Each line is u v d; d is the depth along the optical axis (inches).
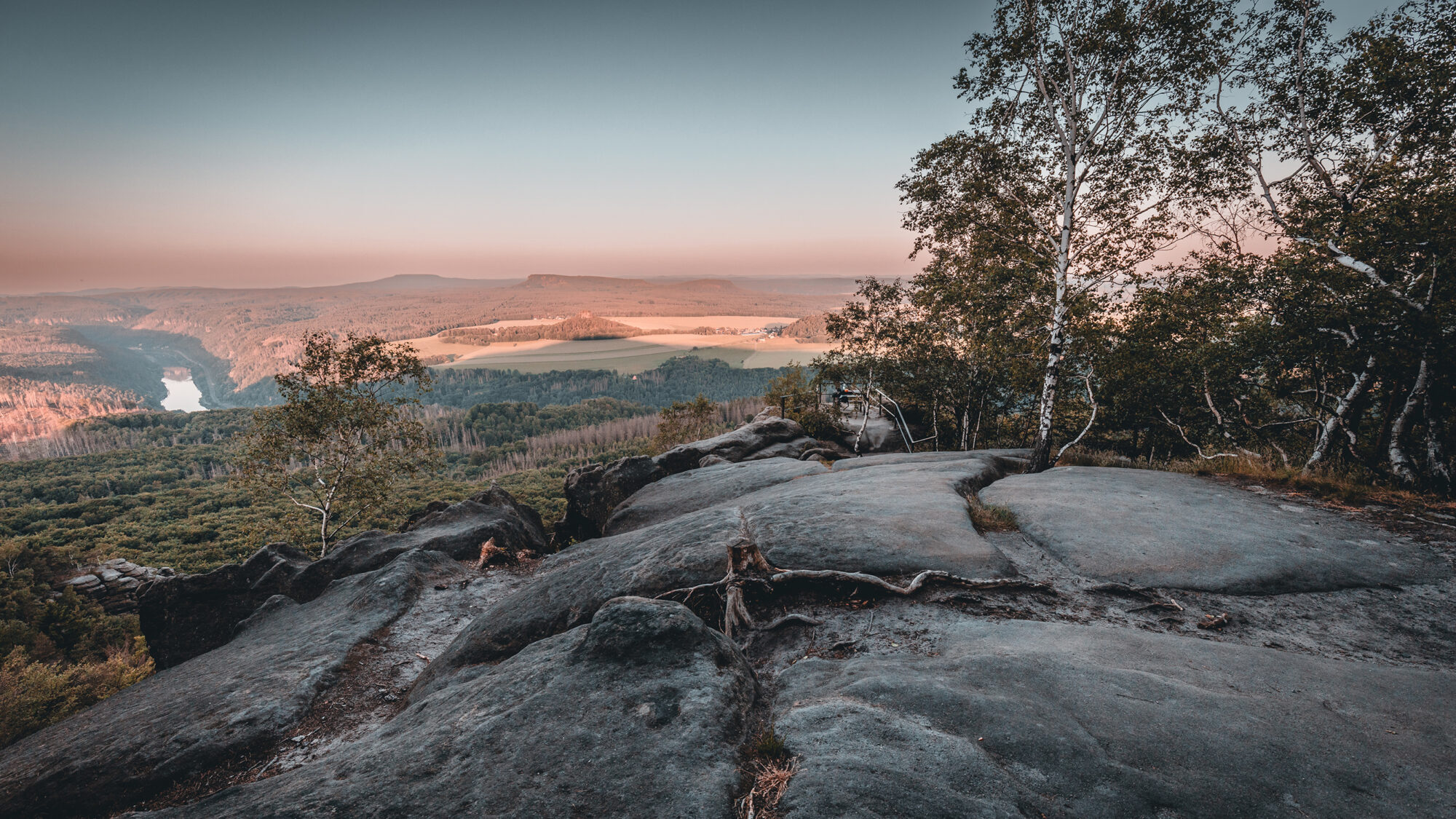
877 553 277.4
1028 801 108.0
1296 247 515.2
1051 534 314.2
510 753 132.6
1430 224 406.3
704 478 651.5
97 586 2753.4
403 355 979.9
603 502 768.9
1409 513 337.4
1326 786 113.3
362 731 239.0
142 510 4995.1
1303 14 521.0
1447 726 134.3
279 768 213.6
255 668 291.7
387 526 2689.5
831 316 1188.5
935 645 203.8
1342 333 468.1
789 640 228.1
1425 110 463.2
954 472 454.9
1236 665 167.3
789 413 1326.3
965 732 130.0
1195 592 249.8
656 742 132.6
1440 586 249.1
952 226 669.3
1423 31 467.8
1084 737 127.3
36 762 233.3
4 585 2662.4
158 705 266.2
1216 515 334.6
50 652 1882.4
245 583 498.0
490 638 272.1
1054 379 541.0
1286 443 751.1
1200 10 486.6
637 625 174.7
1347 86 506.9
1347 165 524.1
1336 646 208.1
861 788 108.7
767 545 296.8
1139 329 620.7
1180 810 106.7
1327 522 323.6
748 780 121.6
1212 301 594.6
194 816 136.3
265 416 916.0
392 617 361.4
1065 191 561.9
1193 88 526.6
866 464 612.7
